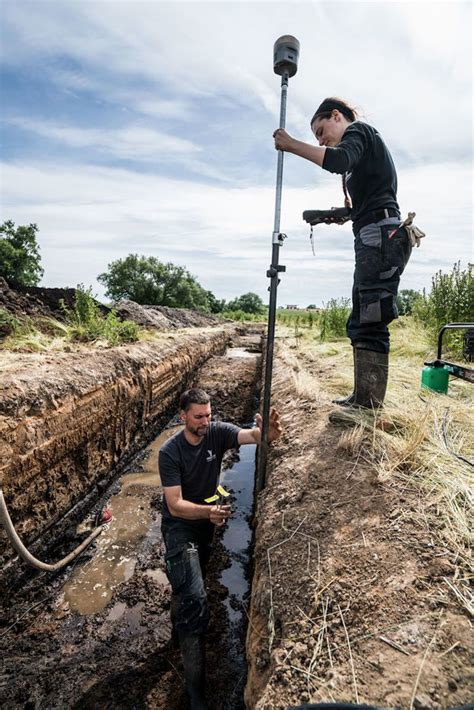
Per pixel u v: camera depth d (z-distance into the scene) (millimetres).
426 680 1262
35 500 3582
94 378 4902
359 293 2719
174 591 2383
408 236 2514
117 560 3643
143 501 4664
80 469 4391
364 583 1701
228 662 2523
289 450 3098
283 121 2367
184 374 9133
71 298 9820
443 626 1417
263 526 2420
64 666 2594
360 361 2936
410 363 5109
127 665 2570
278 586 1923
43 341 6016
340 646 1498
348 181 2664
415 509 2012
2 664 2629
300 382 4645
